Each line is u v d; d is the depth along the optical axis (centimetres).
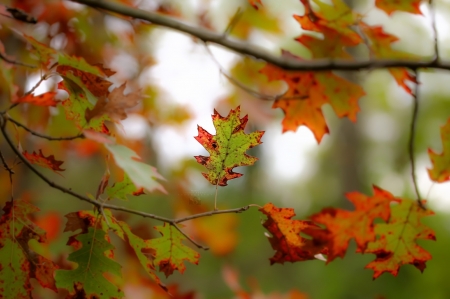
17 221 249
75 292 246
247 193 949
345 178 1202
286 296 368
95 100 250
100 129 246
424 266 262
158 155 470
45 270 249
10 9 255
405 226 262
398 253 263
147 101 439
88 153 450
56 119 346
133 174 234
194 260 249
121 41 385
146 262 249
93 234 247
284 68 273
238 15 272
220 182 245
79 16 338
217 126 244
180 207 438
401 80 275
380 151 1505
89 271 247
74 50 350
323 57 279
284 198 1520
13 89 253
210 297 720
